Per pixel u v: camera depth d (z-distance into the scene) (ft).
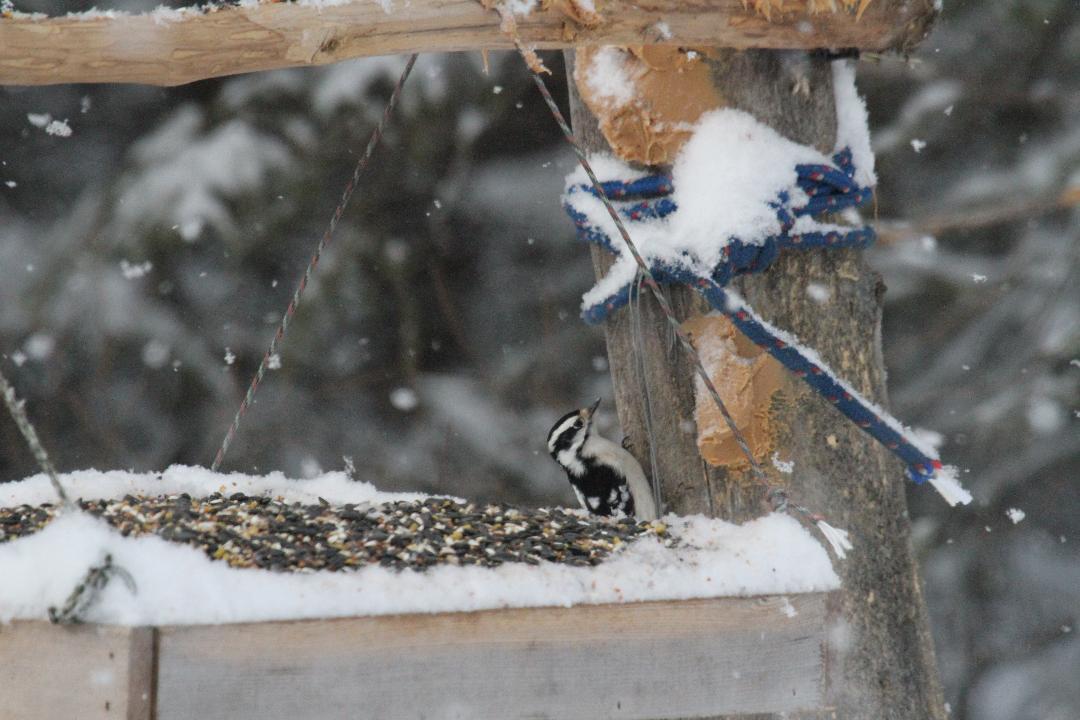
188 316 60.03
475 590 18.01
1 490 22.90
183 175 55.72
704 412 23.79
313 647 17.04
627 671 18.70
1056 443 54.03
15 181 60.90
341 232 59.72
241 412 24.11
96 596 16.30
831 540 20.10
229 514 20.90
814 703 19.90
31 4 54.80
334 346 61.57
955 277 54.95
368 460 60.29
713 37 22.58
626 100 24.06
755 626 19.53
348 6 20.57
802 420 23.80
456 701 17.75
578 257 62.18
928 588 55.11
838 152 24.57
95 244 56.39
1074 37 54.90
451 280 62.03
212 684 16.48
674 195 24.26
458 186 59.88
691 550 20.48
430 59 56.70
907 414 54.60
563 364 61.41
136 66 20.08
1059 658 54.49
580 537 21.03
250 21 20.18
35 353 58.49
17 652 16.83
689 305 24.49
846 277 24.30
